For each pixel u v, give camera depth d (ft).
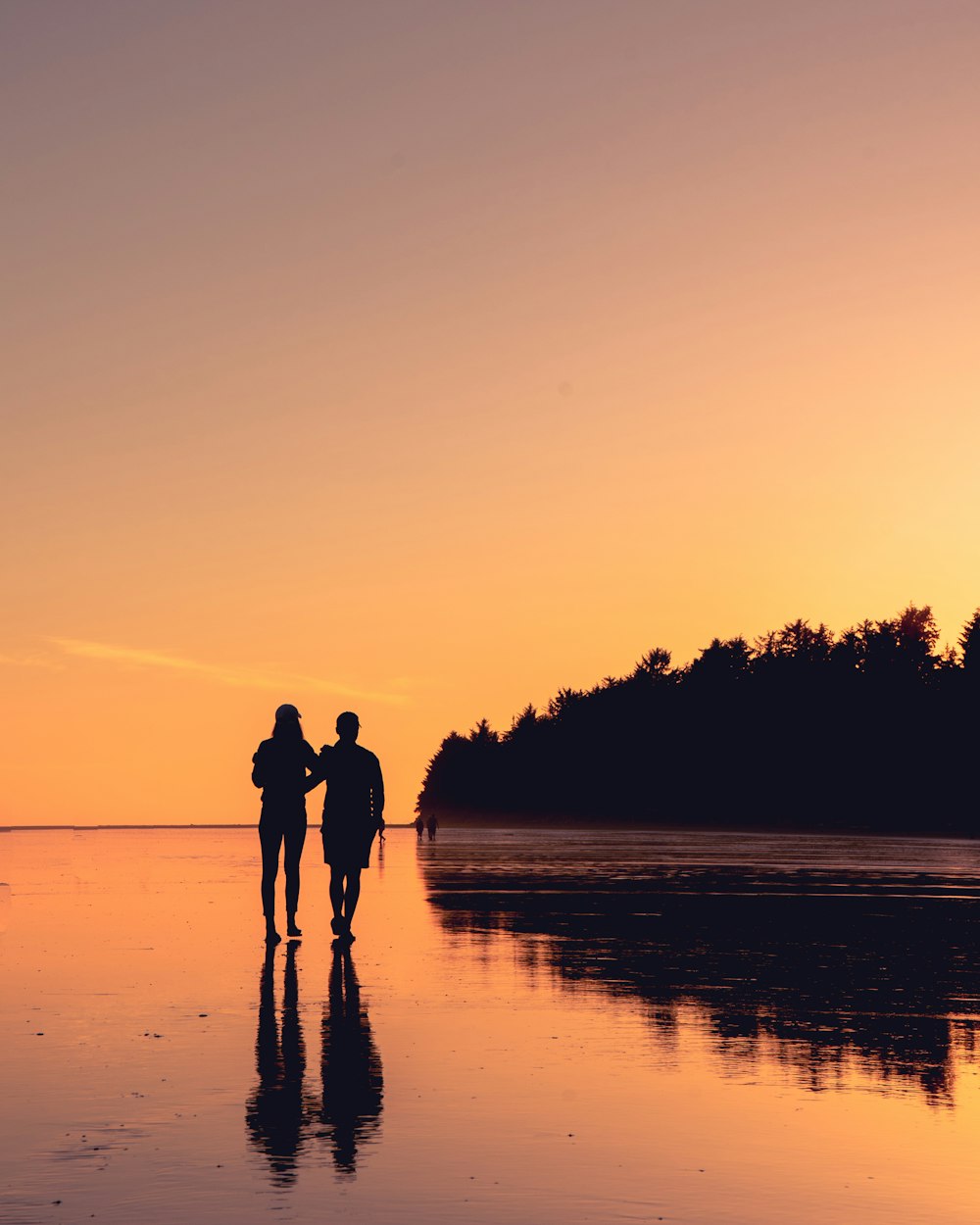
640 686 577.84
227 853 180.34
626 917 61.77
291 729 51.03
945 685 405.80
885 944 49.90
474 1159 19.81
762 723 465.88
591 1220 16.98
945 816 375.45
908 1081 25.40
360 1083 24.95
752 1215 17.29
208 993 36.14
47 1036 29.53
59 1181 18.56
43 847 227.20
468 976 39.83
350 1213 17.13
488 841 261.03
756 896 77.36
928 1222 17.07
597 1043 29.12
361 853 50.31
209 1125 21.75
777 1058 27.53
